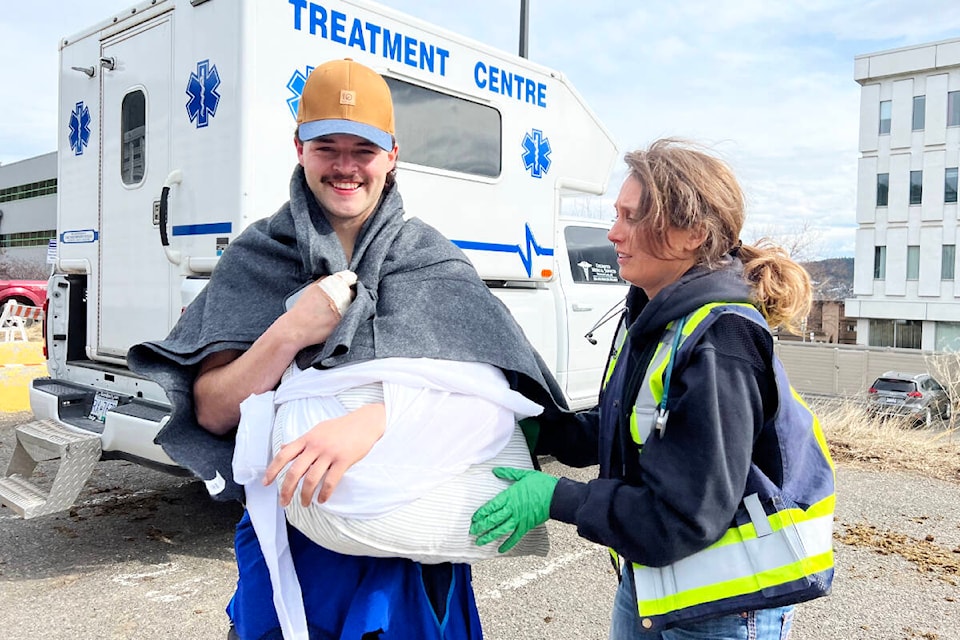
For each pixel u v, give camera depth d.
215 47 3.62
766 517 1.44
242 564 1.69
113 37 4.37
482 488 1.53
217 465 1.66
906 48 32.44
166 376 1.62
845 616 3.27
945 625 3.20
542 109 5.18
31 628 2.98
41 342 12.20
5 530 4.11
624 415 1.56
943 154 32.16
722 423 1.37
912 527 4.51
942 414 17.38
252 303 1.70
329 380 1.50
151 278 4.16
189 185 3.81
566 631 3.05
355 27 3.90
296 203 1.70
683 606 1.45
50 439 3.80
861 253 34.31
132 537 4.04
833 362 24.14
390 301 1.62
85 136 4.67
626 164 1.61
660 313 1.50
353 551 1.50
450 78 4.45
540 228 5.24
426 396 1.50
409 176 4.21
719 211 1.52
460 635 1.66
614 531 1.43
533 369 1.70
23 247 34.88
